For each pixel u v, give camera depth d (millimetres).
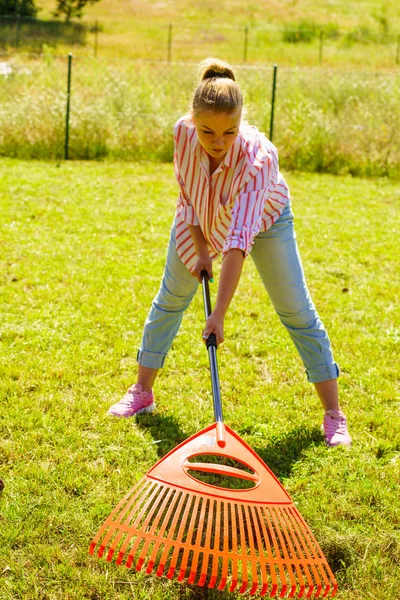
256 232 3111
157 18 39344
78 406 4012
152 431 3812
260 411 4066
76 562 2850
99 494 3244
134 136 12445
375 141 12180
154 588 2738
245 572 2576
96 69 15414
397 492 3348
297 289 3611
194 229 3543
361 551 2975
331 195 10203
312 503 3238
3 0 37062
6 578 2744
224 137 2945
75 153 12141
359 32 36250
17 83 13891
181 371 4574
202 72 3115
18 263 6461
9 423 3775
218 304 3064
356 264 7016
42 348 4785
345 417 3865
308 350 3754
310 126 12281
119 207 8820
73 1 38469
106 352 4797
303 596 2551
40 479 3326
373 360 4824
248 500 2766
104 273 6344
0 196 8914
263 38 35156
